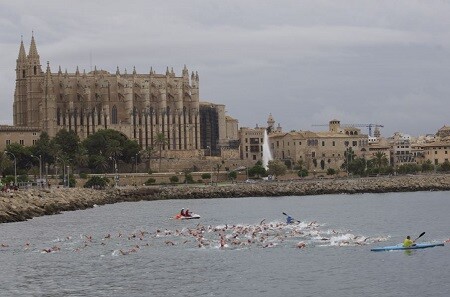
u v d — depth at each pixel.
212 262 109.31
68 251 122.38
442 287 91.44
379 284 93.31
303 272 100.88
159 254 117.69
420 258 110.50
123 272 102.50
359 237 132.62
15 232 151.62
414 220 175.38
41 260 113.12
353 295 87.94
